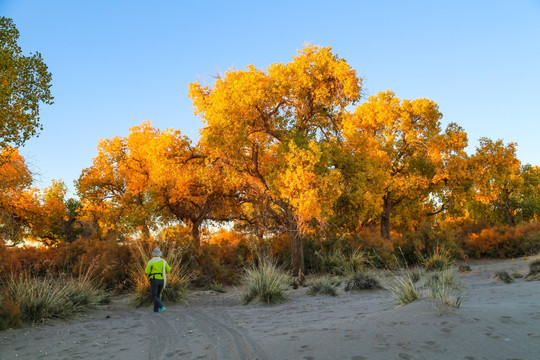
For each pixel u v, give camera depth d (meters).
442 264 14.69
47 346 6.02
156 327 7.38
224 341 5.55
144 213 23.31
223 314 8.69
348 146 20.89
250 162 20.47
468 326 4.53
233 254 21.28
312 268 20.12
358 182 20.33
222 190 23.97
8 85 10.44
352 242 21.66
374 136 31.70
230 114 18.52
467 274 13.03
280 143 18.80
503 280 9.98
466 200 32.78
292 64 19.11
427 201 36.25
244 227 24.45
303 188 16.78
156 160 22.50
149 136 28.80
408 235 23.52
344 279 14.65
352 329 5.05
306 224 18.00
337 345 4.38
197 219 25.36
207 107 20.42
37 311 8.20
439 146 30.73
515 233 25.28
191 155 22.94
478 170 30.11
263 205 21.09
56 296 8.88
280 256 21.53
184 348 5.36
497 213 49.47
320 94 18.89
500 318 4.75
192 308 10.17
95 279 13.68
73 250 17.05
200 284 15.05
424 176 31.61
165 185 23.55
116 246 14.76
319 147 17.11
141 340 6.21
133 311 9.98
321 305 8.97
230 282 16.86
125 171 28.91
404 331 4.62
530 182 50.09
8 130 10.91
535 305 5.45
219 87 20.19
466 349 3.82
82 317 8.88
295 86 18.58
